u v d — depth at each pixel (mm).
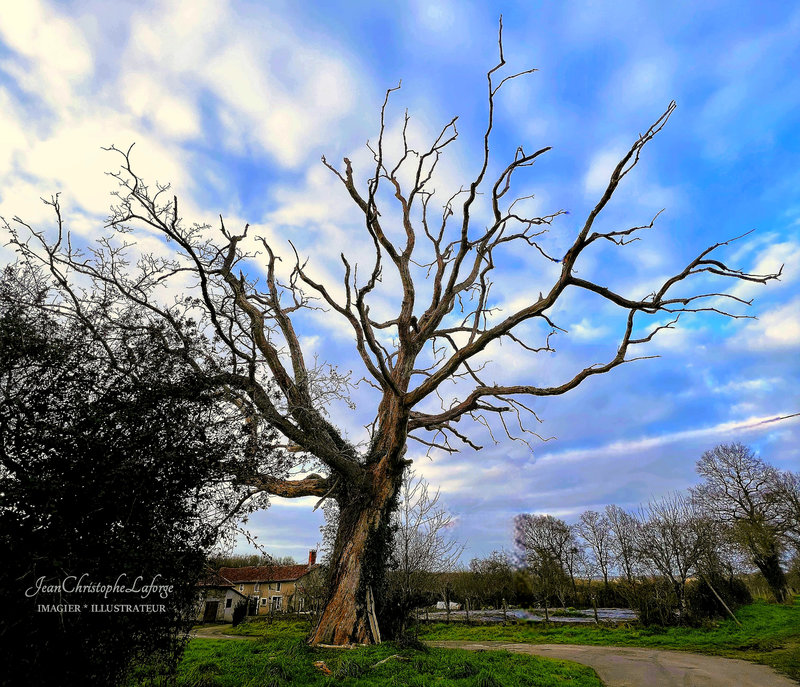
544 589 29500
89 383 6102
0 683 4691
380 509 15609
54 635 5031
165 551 5918
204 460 6707
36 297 6230
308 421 14008
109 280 8578
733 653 17156
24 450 5320
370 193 13844
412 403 14891
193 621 6469
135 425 6121
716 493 38562
